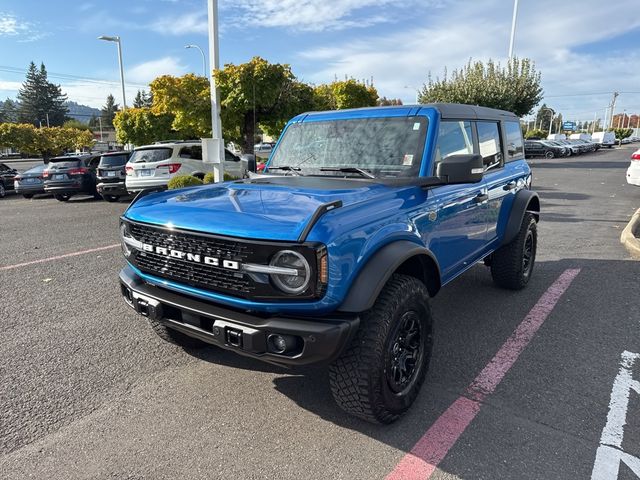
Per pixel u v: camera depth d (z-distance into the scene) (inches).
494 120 181.6
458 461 98.1
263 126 585.9
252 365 141.5
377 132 140.7
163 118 904.3
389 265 99.7
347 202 101.9
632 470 94.7
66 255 283.4
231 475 94.6
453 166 114.2
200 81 567.5
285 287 92.4
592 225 358.6
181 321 109.3
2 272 245.1
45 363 142.7
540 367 137.7
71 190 596.1
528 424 110.4
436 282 125.4
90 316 181.0
